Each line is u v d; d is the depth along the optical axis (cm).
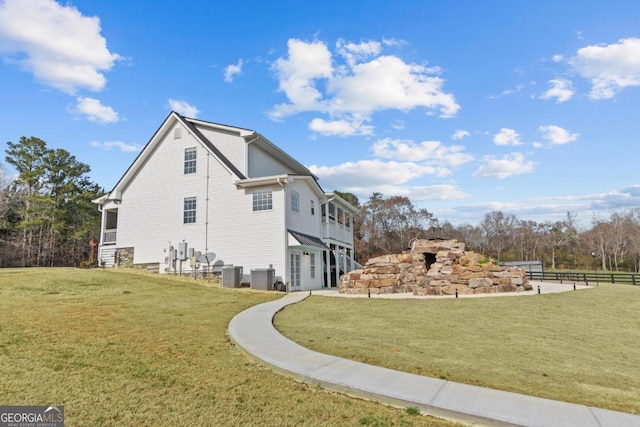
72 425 335
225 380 479
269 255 1798
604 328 863
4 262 3350
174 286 1448
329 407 409
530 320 948
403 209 5612
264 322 859
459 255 1658
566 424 365
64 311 837
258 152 2147
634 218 5869
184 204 2005
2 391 394
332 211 2814
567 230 6475
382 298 1431
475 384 482
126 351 570
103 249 2195
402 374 510
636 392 471
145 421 350
